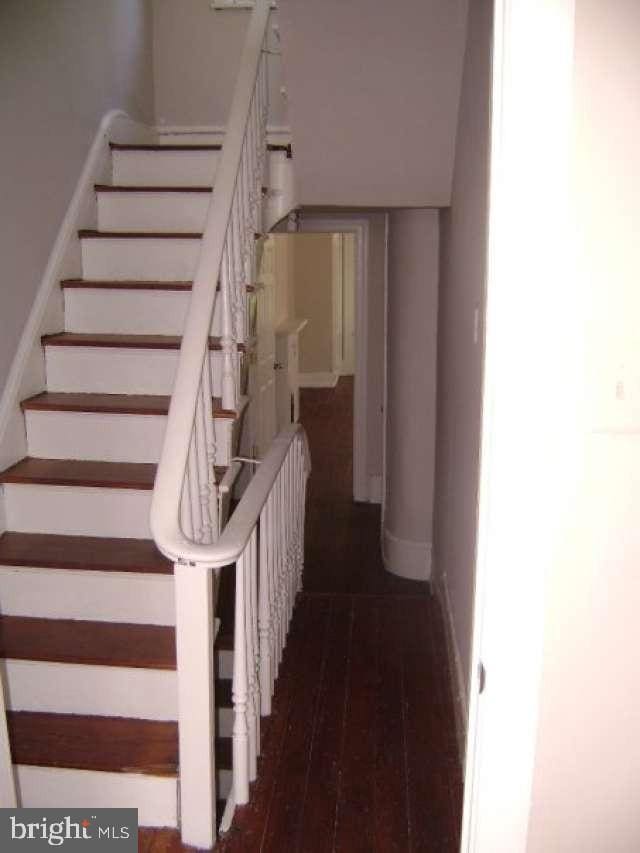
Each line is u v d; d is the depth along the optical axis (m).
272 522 2.90
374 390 5.90
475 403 2.55
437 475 4.24
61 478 2.79
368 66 2.99
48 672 2.49
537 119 1.10
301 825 2.33
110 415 2.99
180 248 3.56
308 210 5.17
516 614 1.22
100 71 3.98
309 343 11.16
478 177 2.52
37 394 3.18
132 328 3.42
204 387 2.52
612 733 1.29
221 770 2.93
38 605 2.68
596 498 1.21
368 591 4.34
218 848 2.24
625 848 1.33
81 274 3.61
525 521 1.19
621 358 1.17
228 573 4.20
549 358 1.14
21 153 3.09
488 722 1.26
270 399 6.34
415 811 2.40
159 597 2.63
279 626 3.22
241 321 3.02
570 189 1.14
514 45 1.09
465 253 2.93
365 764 2.63
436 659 3.41
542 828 1.32
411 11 2.78
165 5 4.97
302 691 3.11
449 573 3.52
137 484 2.77
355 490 6.08
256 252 3.61
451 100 3.11
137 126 4.52
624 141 1.13
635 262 1.16
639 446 1.20
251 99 3.14
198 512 2.45
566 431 1.19
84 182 3.67
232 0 4.92
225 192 2.79
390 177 3.50
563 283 1.14
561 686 1.28
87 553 2.69
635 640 1.26
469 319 2.78
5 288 2.96
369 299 5.77
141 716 2.50
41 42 3.26
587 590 1.25
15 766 2.31
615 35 1.12
